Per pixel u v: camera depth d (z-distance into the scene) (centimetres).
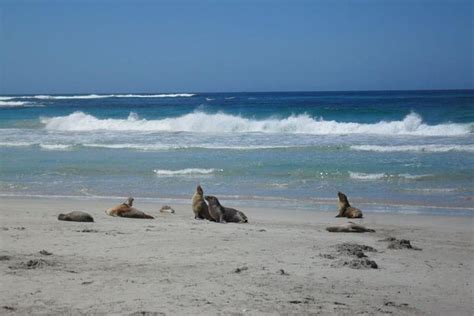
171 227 1195
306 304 642
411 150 2542
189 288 686
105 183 1989
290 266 841
